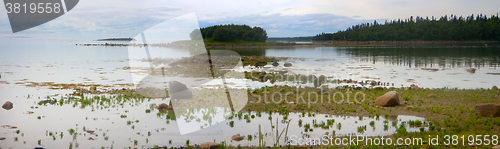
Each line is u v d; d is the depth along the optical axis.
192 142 7.46
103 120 9.52
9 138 7.73
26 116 10.00
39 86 16.58
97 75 21.58
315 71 24.94
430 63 32.28
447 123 8.68
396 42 148.25
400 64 31.53
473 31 146.88
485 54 47.56
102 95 13.62
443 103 11.59
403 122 9.09
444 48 74.44
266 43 118.50
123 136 7.96
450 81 18.98
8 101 11.52
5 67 27.17
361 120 9.52
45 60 35.53
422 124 8.98
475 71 24.56
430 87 16.58
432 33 148.38
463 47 80.44
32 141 7.53
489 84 17.67
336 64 31.88
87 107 11.38
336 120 9.52
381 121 9.37
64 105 11.74
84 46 85.31
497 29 144.38
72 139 7.71
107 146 7.23
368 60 37.28
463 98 12.41
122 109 10.97
